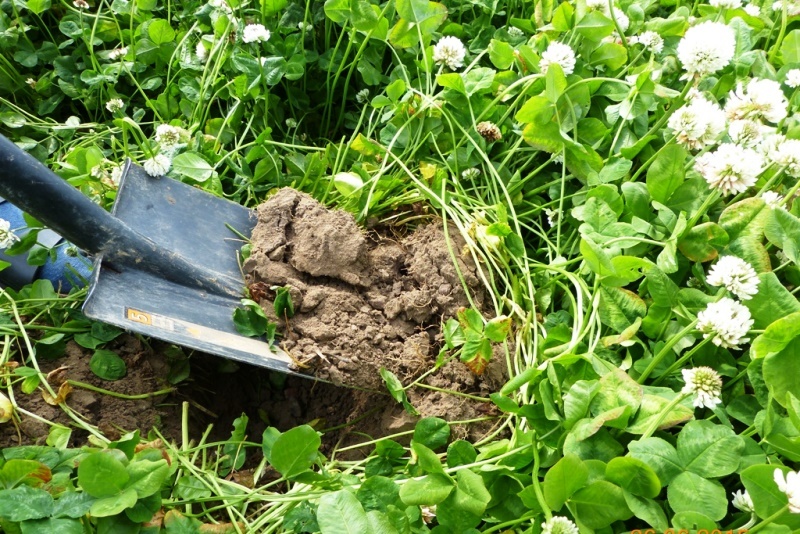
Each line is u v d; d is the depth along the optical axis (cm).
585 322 61
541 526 53
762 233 61
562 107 69
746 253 60
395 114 72
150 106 75
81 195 60
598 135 69
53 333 62
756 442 56
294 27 78
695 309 59
